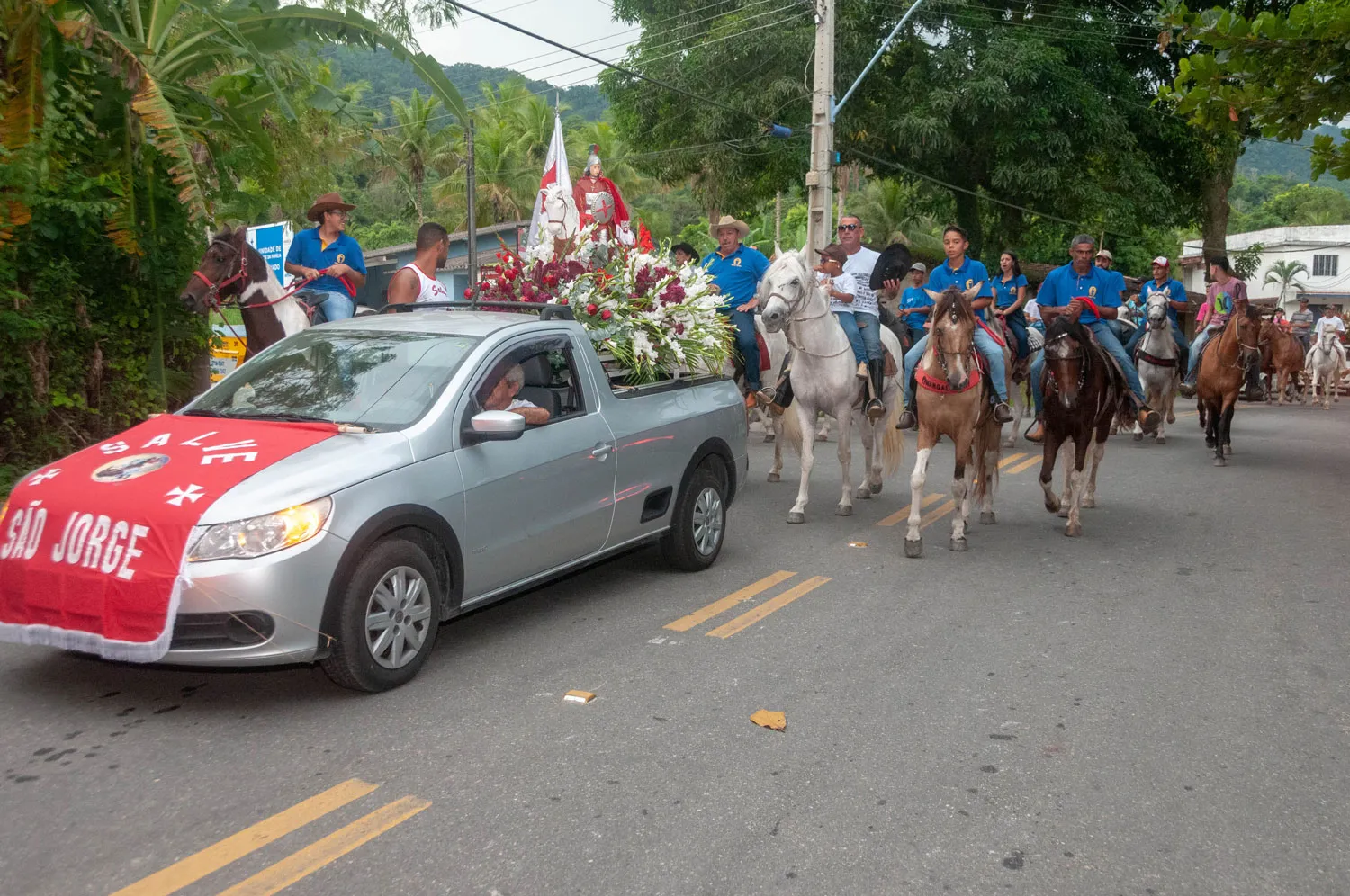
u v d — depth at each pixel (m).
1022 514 9.95
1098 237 32.19
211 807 4.04
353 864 3.66
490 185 53.34
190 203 9.01
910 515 8.27
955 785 4.33
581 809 4.08
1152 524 9.45
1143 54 28.70
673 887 3.55
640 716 5.00
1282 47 9.27
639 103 27.72
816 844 3.85
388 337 6.24
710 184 29.28
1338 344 22.42
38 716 4.88
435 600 5.42
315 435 5.32
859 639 6.21
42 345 9.30
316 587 4.77
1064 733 4.87
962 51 25.44
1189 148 28.70
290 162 23.47
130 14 10.37
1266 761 4.59
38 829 3.85
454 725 4.85
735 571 7.71
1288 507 10.21
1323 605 6.93
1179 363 15.02
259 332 9.06
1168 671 5.70
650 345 7.47
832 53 18.52
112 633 4.65
